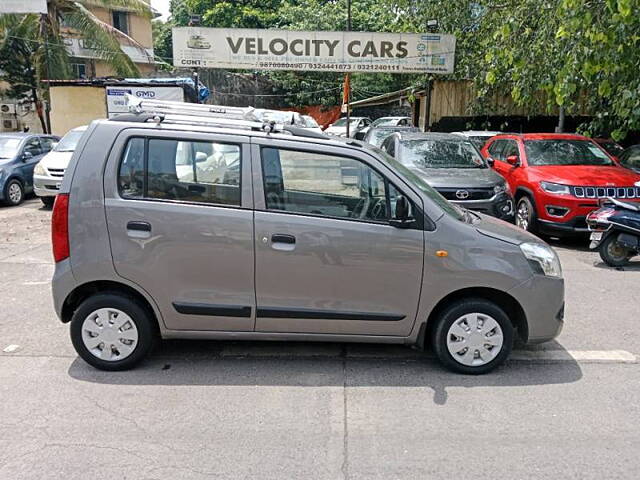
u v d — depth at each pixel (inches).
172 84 669.9
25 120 1023.6
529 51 390.6
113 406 142.8
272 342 186.2
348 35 619.2
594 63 319.6
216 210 155.1
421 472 116.5
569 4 305.7
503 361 163.5
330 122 1199.6
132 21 1259.8
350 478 114.5
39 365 167.0
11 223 408.5
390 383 157.4
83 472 115.6
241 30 617.6
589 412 142.3
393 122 911.7
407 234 155.5
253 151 156.4
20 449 123.5
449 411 142.1
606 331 199.9
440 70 627.5
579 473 116.3
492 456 122.4
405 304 158.7
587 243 357.7
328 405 144.6
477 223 167.3
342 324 160.2
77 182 155.2
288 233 154.6
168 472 116.0
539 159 374.0
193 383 156.0
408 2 639.8
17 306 222.2
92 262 155.3
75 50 1090.1
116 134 156.3
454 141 370.0
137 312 159.3
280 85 1169.4
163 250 155.0
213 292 157.9
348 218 156.7
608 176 337.1
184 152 156.2
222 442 127.1
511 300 162.1
